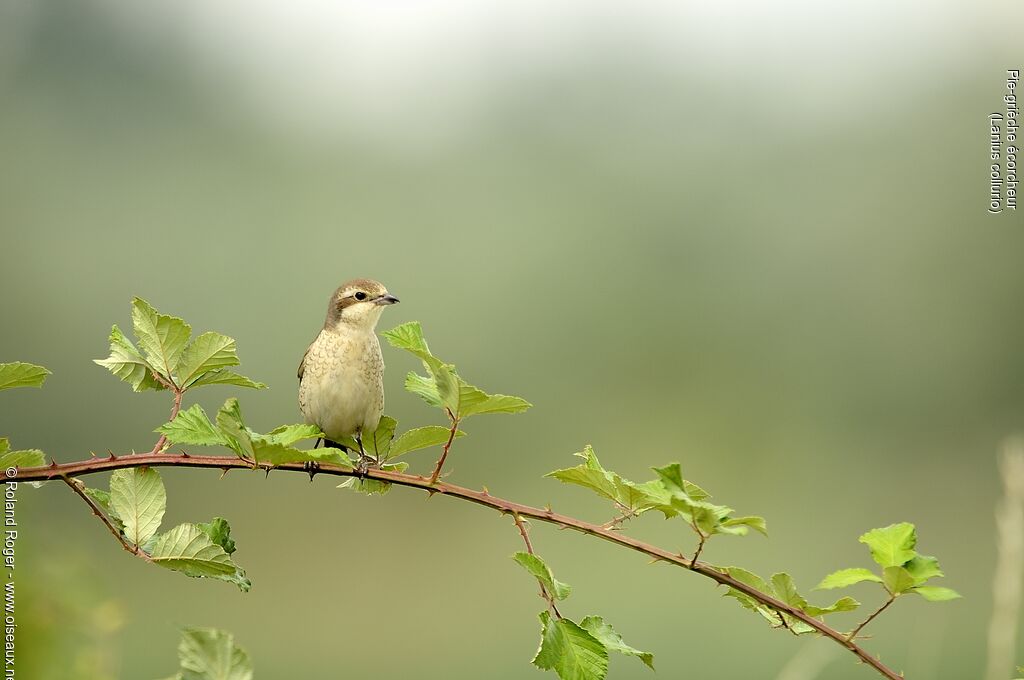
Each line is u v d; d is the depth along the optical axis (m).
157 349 4.11
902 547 3.71
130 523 3.79
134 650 10.59
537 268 22.14
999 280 21.62
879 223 22.33
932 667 8.06
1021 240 21.73
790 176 23.44
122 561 11.09
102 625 4.66
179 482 16.05
